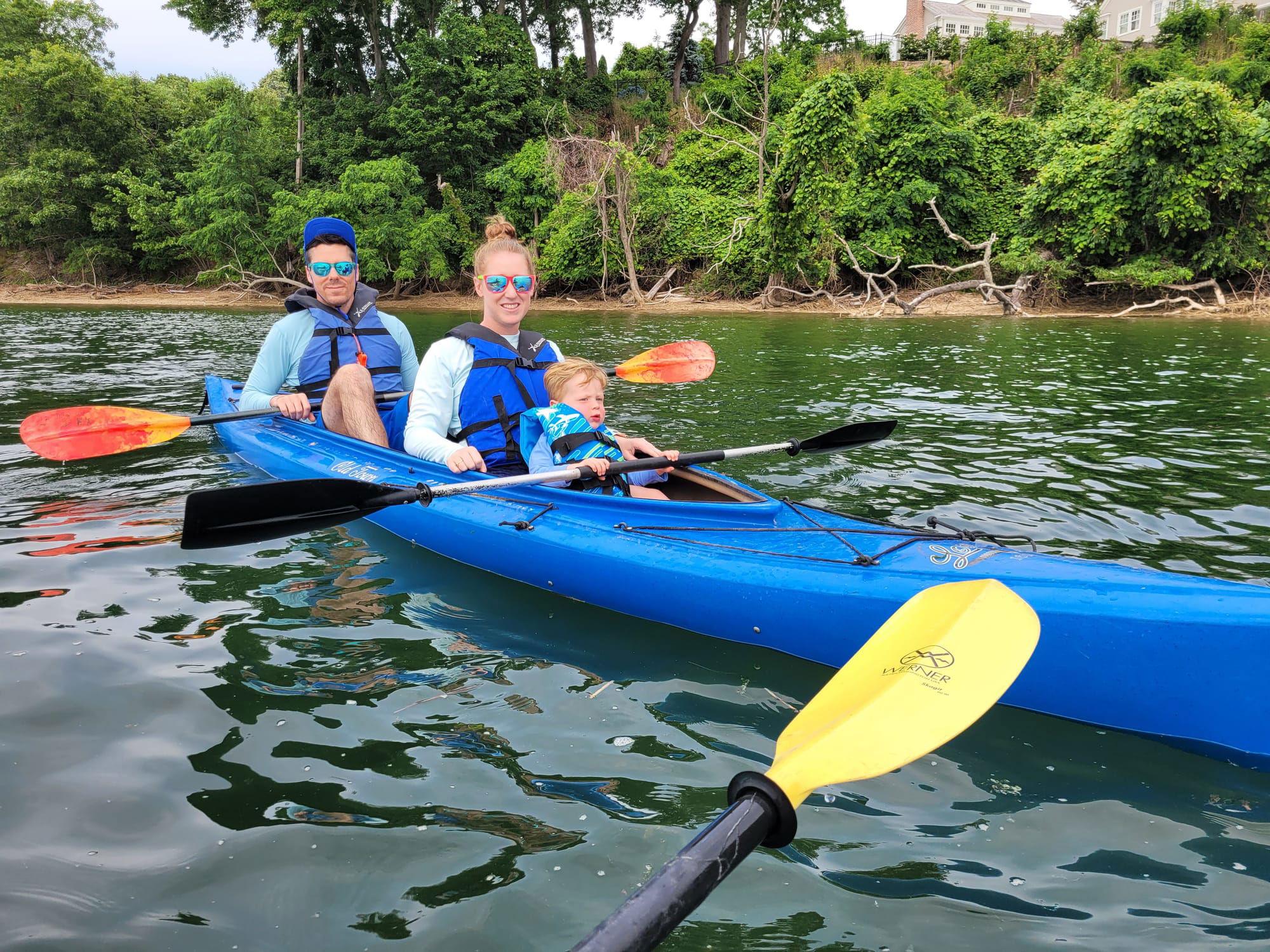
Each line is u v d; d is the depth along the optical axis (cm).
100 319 1627
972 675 173
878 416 593
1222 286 1680
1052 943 145
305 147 2448
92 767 200
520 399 369
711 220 2081
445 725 220
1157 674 204
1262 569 303
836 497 398
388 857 169
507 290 367
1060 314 1591
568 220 2172
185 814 183
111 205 2545
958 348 1020
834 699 174
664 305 1952
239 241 2306
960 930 148
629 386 753
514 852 170
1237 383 727
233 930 151
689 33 3158
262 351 462
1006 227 1836
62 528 369
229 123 2297
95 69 2527
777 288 1836
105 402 638
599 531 307
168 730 216
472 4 2947
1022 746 210
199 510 256
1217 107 1510
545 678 246
